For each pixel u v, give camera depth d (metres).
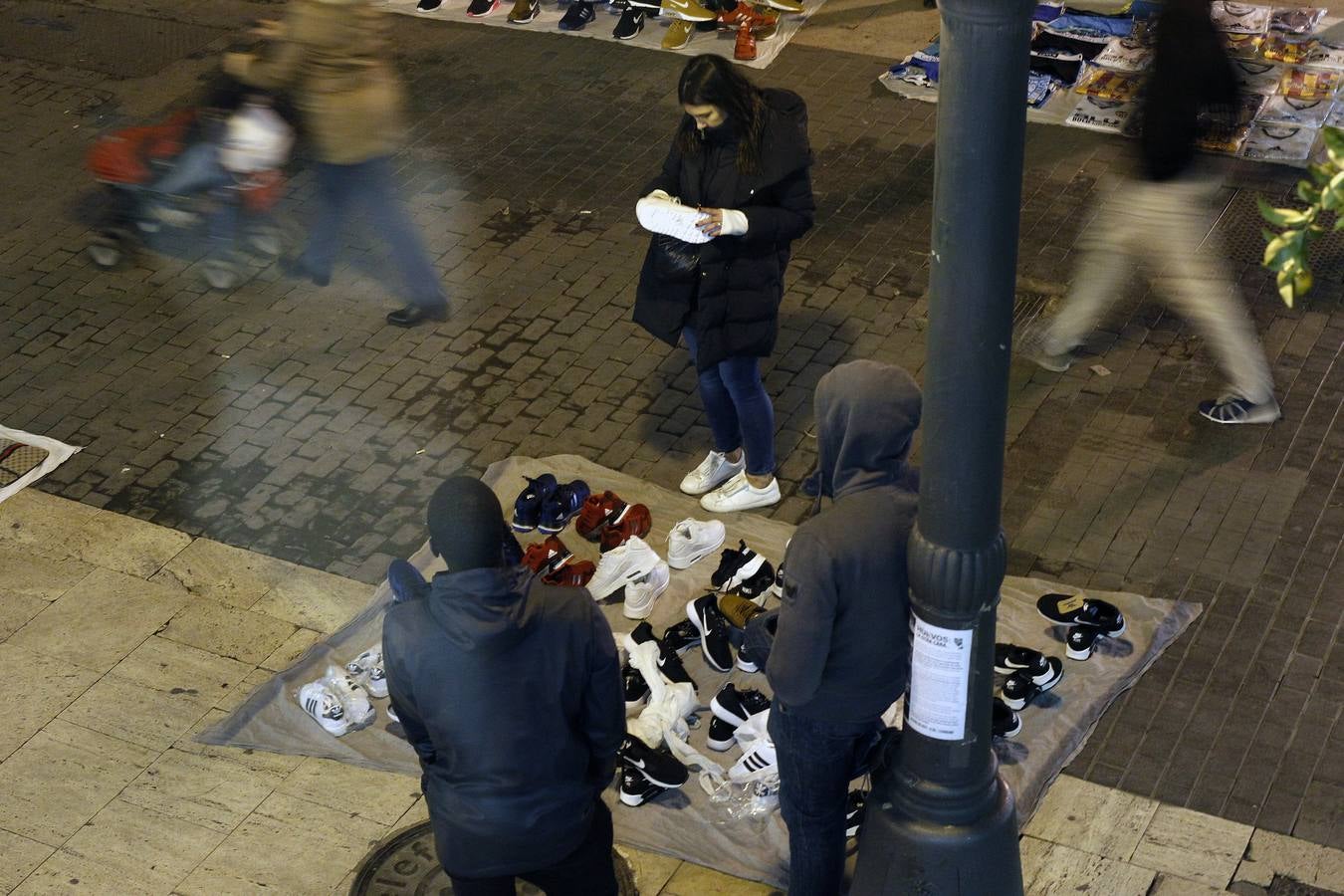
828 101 10.03
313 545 6.75
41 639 6.24
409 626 3.89
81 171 9.62
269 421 7.51
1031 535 6.54
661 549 6.55
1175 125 6.61
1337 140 2.84
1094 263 7.21
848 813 5.04
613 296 8.30
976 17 3.27
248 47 11.14
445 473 7.14
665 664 5.86
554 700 3.94
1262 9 9.99
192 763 5.62
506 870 4.13
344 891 5.07
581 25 11.15
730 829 5.23
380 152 7.91
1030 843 5.14
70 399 7.71
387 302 8.38
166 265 8.72
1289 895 4.91
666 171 6.28
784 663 3.96
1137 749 5.50
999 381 3.68
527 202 9.16
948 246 3.54
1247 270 8.11
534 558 6.28
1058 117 9.62
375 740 5.68
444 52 10.96
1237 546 6.41
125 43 11.26
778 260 6.21
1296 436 6.99
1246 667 5.82
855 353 7.71
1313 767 5.39
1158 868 5.03
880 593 3.99
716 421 6.71
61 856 5.25
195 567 6.63
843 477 4.05
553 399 7.57
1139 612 6.06
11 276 8.66
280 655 6.14
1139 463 6.90
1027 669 5.63
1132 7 10.07
